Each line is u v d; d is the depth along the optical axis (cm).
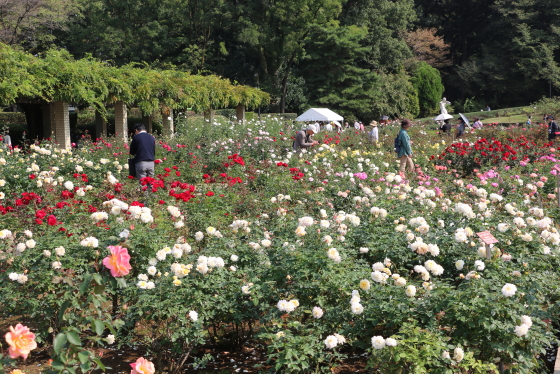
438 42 5431
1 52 1221
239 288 389
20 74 1254
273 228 511
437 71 5166
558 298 405
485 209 501
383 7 4475
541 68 4803
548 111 3812
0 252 438
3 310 423
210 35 4284
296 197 762
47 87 1356
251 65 4238
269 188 816
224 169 1138
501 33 5394
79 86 1369
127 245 244
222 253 420
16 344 191
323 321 356
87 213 547
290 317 357
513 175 801
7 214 550
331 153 1156
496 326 303
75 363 225
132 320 385
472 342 315
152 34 3844
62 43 4078
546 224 434
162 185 645
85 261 405
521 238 441
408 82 4531
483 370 295
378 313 339
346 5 4481
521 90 5134
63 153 970
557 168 809
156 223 511
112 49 3928
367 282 338
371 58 4469
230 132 1584
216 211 615
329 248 383
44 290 393
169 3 3966
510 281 365
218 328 438
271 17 4025
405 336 320
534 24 5178
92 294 245
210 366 398
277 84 4150
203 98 1992
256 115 3391
